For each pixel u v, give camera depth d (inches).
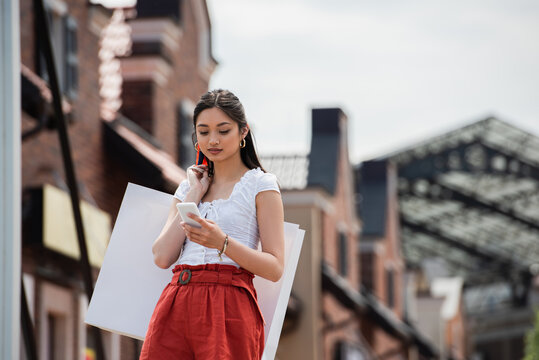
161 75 677.3
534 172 1583.4
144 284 178.7
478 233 1940.2
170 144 696.4
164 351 154.1
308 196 918.4
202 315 153.7
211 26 770.8
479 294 2508.6
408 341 1291.8
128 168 565.0
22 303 269.9
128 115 663.8
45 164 475.5
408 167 1603.1
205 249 157.8
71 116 463.2
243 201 160.7
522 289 2410.2
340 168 1040.2
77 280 500.4
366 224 1273.4
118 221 180.7
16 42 225.1
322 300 933.2
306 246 908.0
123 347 533.6
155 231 180.5
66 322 489.1
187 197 162.4
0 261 217.9
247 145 165.6
